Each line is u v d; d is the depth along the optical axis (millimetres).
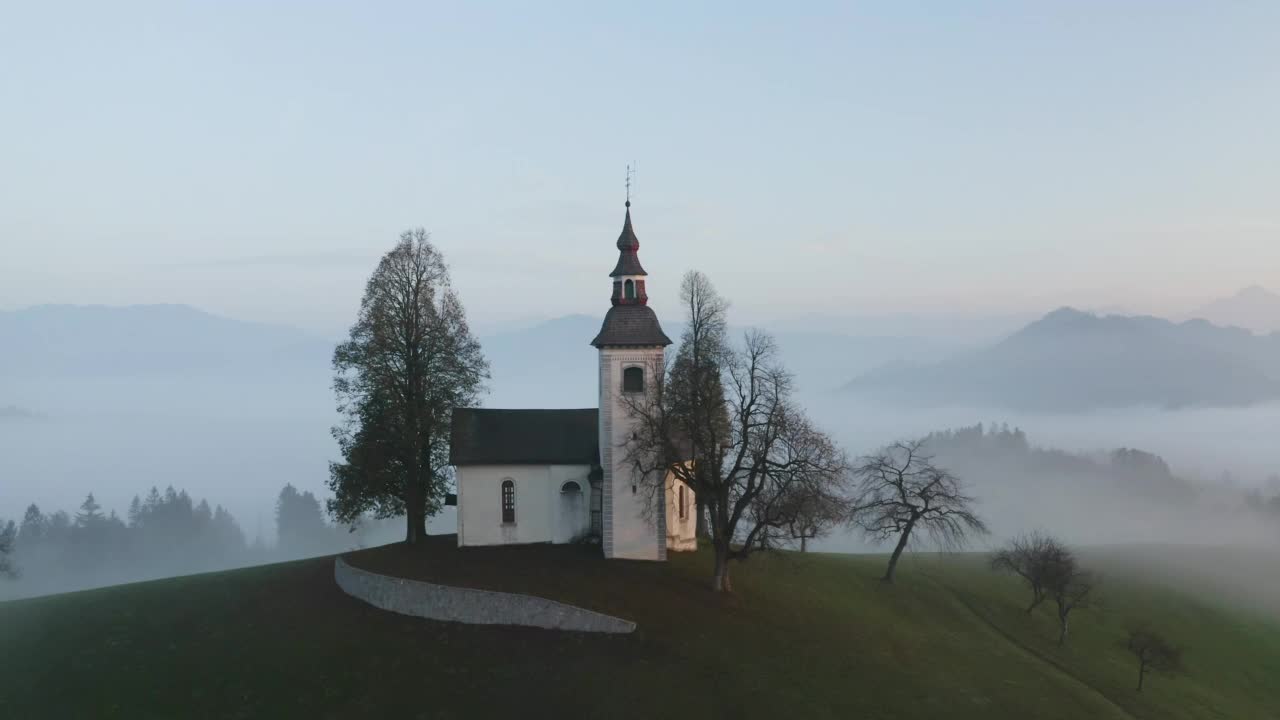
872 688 54219
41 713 52719
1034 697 56594
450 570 65625
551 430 74312
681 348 67188
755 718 49344
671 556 71938
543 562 67625
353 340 73500
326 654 57844
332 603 65938
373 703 52188
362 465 72125
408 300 73438
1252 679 69312
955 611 73125
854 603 69625
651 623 57750
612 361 69000
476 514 71750
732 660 55000
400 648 57688
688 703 50406
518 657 55406
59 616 67625
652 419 65562
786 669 54875
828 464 63500
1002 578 84438
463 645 57250
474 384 76312
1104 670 65312
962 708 53375
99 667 58000
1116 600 83312
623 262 70250
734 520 63625
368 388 73000
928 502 79875
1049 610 77250
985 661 61969
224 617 65312
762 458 61906
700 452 64875
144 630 63719
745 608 62562
